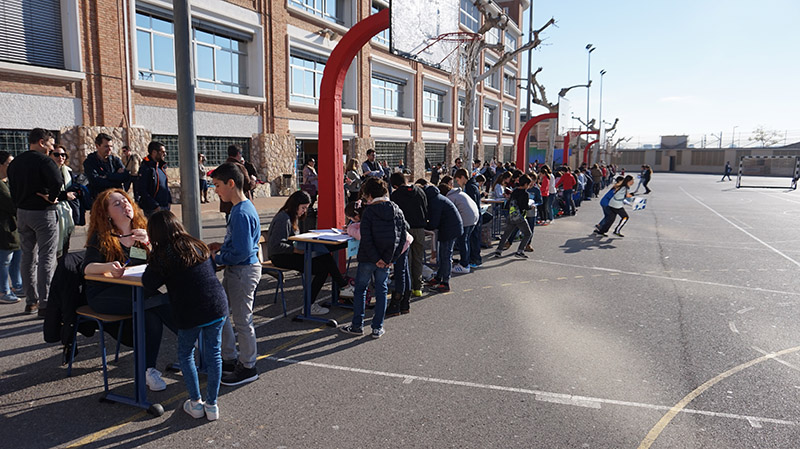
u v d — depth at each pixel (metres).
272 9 18.17
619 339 5.23
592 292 7.16
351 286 6.24
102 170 6.46
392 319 5.85
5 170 6.02
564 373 4.36
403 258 5.85
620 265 9.07
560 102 26.88
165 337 5.08
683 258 9.80
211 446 3.17
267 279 7.48
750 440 3.31
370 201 5.14
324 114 7.18
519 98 48.47
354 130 23.55
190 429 3.37
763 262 9.45
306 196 5.88
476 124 37.50
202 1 15.56
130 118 13.87
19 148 11.84
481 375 4.30
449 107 33.19
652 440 3.30
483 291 7.16
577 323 5.76
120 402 3.66
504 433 3.37
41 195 5.24
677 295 7.02
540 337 5.27
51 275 5.40
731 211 19.78
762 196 29.02
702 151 78.81
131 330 4.00
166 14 14.88
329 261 5.92
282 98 18.97
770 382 4.22
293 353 4.75
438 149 32.69
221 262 3.86
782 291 7.28
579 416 3.62
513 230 10.03
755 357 4.77
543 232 13.25
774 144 94.62
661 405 3.79
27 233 5.37
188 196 5.66
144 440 3.22
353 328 5.23
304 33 19.91
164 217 3.25
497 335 5.32
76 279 3.81
